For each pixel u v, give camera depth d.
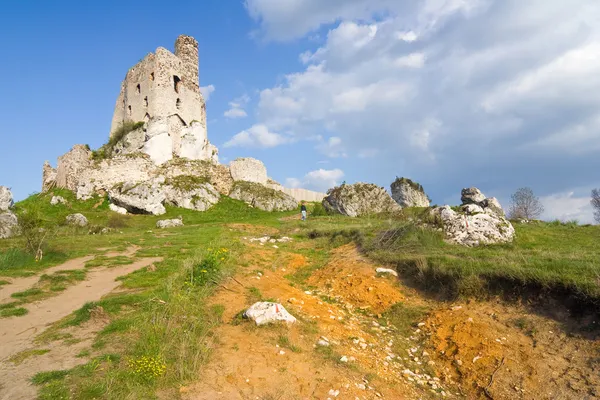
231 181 39.81
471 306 8.02
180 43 42.84
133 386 4.66
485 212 13.54
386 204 30.06
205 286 8.48
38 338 6.18
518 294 7.80
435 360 6.81
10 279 9.87
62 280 9.65
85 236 18.06
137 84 40.62
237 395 4.87
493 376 6.07
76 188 33.22
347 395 5.23
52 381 4.73
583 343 6.29
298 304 8.48
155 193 30.33
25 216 13.48
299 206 40.00
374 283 9.91
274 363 5.71
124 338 6.00
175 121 40.06
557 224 16.80
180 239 16.80
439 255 10.45
